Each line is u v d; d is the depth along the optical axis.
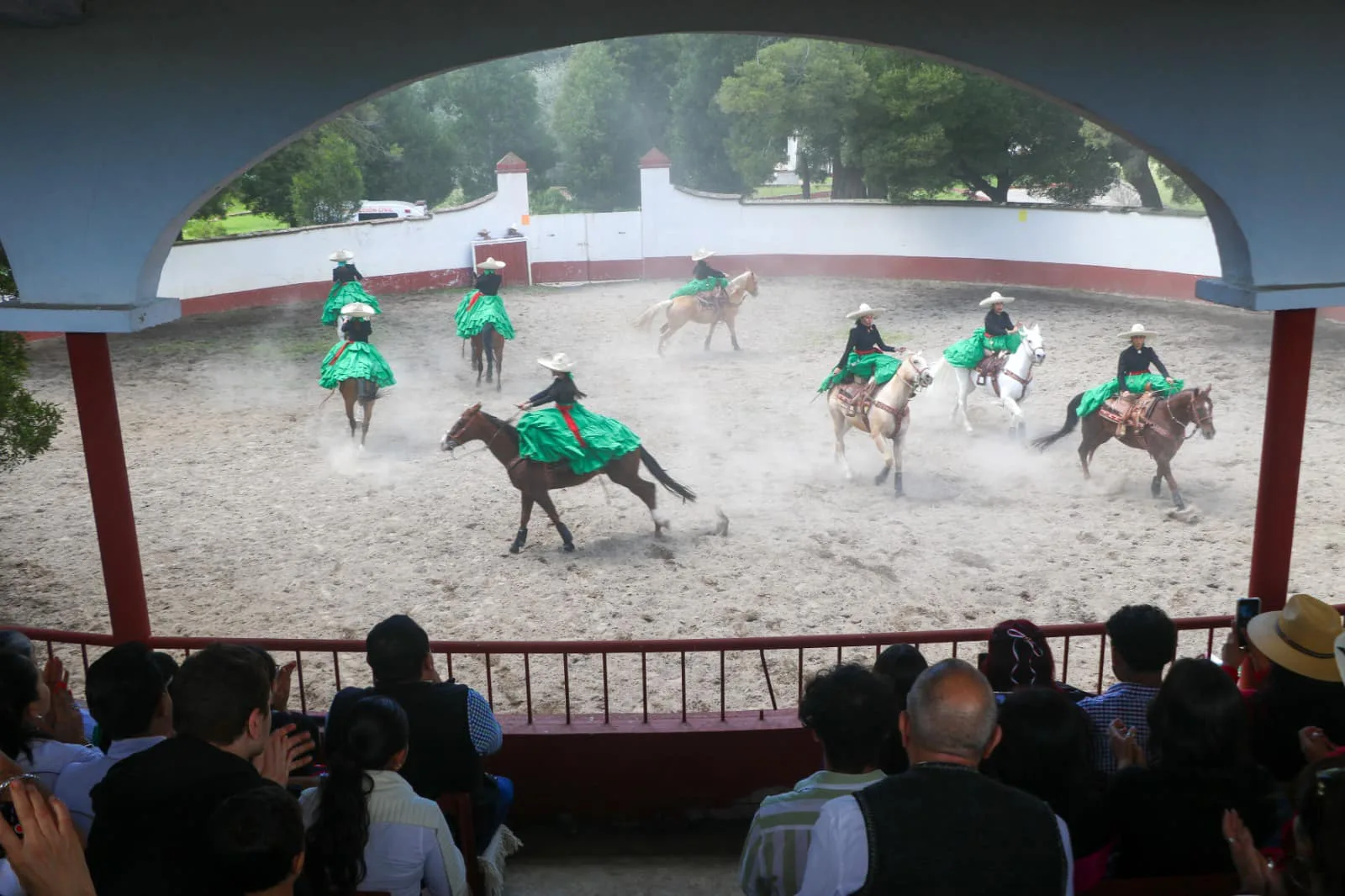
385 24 5.29
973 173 30.81
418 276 29.91
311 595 10.72
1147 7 5.19
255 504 13.45
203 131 5.51
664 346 22.20
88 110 5.50
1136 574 10.67
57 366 20.98
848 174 34.50
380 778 3.66
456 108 45.56
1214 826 3.42
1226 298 5.87
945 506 12.79
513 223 30.62
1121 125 5.38
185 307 26.67
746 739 6.13
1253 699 4.55
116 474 6.75
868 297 27.36
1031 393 17.95
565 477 11.40
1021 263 28.03
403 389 19.48
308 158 33.53
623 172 42.69
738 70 30.30
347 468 14.90
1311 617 4.40
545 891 5.55
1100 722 4.48
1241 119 5.38
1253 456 14.27
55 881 2.34
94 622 10.18
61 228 5.70
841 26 5.19
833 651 9.27
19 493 13.96
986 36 5.22
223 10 5.32
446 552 11.77
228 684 3.25
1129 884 3.37
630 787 6.22
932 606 10.09
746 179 34.84
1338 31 5.26
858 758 3.27
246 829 2.62
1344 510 12.21
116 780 3.10
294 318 26.39
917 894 2.59
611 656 9.25
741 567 11.13
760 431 16.23
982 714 2.75
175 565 11.54
